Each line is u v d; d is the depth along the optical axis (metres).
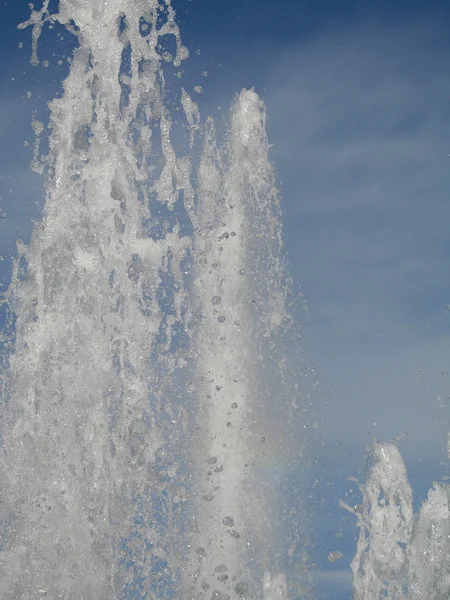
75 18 6.43
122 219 6.14
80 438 5.65
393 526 5.96
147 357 5.97
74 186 6.11
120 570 5.48
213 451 6.29
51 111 6.23
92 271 5.97
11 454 5.57
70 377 5.75
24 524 5.41
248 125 7.55
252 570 5.96
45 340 5.81
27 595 5.27
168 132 6.46
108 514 5.55
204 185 7.27
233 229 7.09
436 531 5.84
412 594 5.84
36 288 5.89
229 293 6.85
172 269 6.38
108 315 5.94
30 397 5.70
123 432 5.77
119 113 6.34
